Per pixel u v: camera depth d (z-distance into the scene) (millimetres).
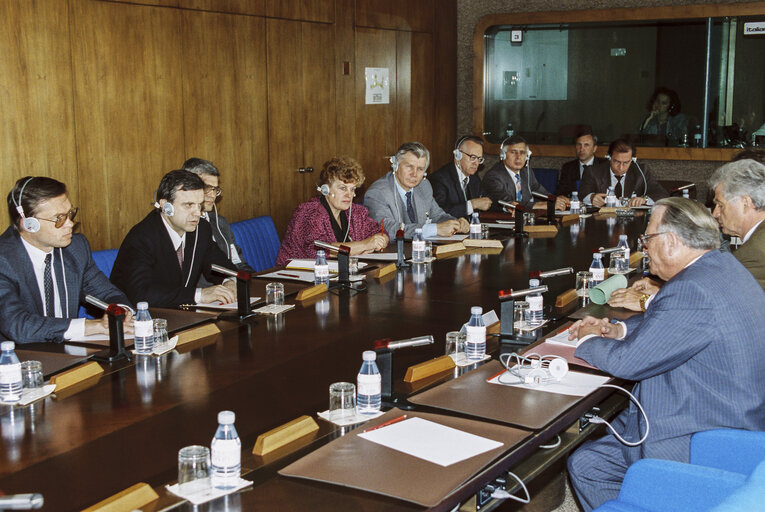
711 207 3967
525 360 2416
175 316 2967
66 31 4633
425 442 1781
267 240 5090
